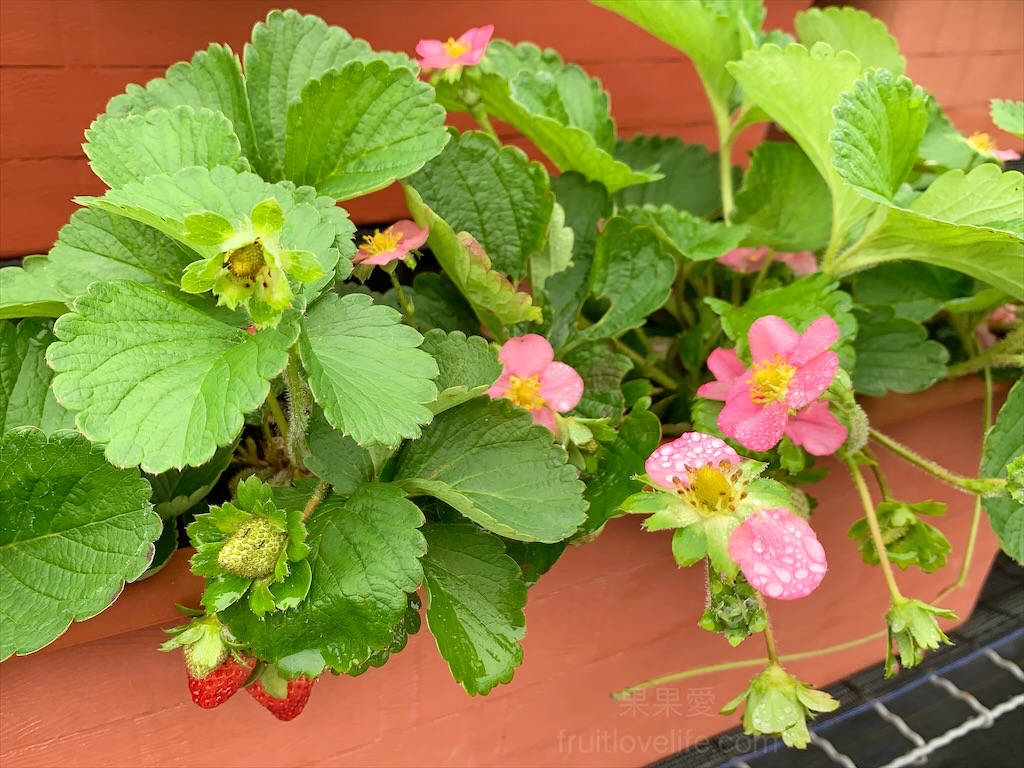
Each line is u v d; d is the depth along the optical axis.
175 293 0.24
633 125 0.42
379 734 0.29
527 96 0.31
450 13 0.35
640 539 0.29
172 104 0.26
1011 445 0.28
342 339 0.20
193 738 0.26
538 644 0.30
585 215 0.31
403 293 0.29
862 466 0.33
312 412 0.23
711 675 0.35
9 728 0.24
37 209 0.33
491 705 0.30
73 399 0.18
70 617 0.20
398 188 0.38
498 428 0.24
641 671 0.33
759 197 0.36
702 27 0.32
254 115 0.27
